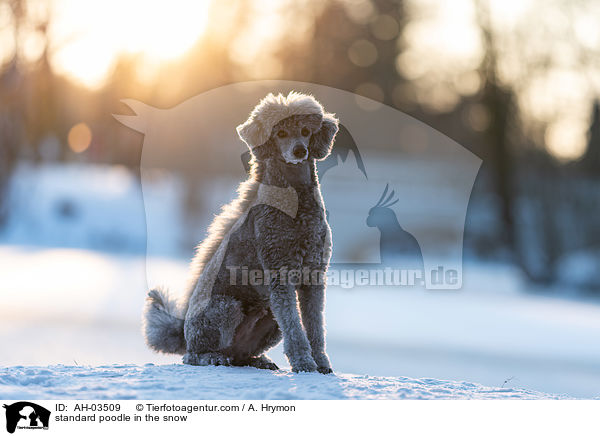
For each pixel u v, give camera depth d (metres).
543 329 17.14
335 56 33.25
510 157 32.31
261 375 4.98
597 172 31.84
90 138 30.86
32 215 28.52
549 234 31.12
